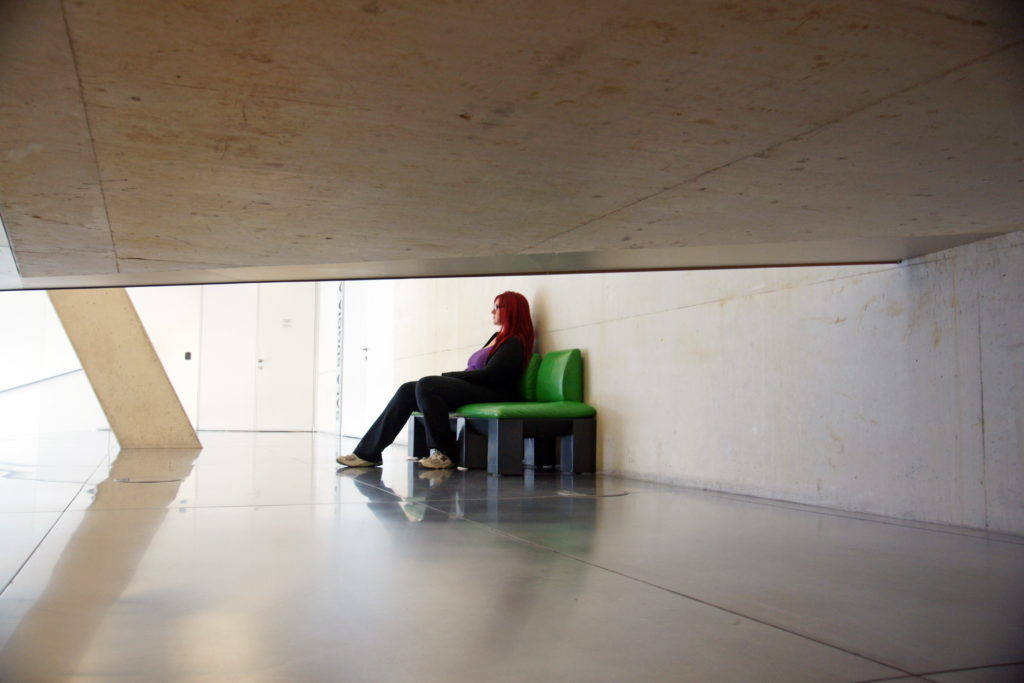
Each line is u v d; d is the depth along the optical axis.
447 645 1.16
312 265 2.84
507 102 1.26
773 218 2.02
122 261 2.75
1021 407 2.30
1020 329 2.30
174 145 1.48
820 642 1.20
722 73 1.15
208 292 13.50
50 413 7.10
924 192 1.75
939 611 1.39
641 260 2.71
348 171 1.64
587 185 1.73
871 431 2.83
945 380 2.55
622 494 3.50
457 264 2.82
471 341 7.02
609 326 4.73
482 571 1.71
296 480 3.98
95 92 1.22
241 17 0.99
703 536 2.25
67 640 1.17
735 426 3.57
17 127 1.38
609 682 1.01
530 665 1.07
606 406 4.75
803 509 2.95
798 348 3.20
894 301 2.75
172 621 1.28
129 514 2.58
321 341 13.35
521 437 4.64
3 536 2.11
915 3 0.94
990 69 1.12
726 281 3.66
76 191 1.82
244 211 2.02
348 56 1.10
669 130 1.38
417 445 5.95
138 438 6.84
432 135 1.42
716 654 1.13
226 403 13.45
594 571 1.73
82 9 0.96
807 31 1.02
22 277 3.09
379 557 1.87
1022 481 2.29
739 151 1.49
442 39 1.05
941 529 2.41
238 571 1.69
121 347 6.85
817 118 1.31
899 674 1.05
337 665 1.06
